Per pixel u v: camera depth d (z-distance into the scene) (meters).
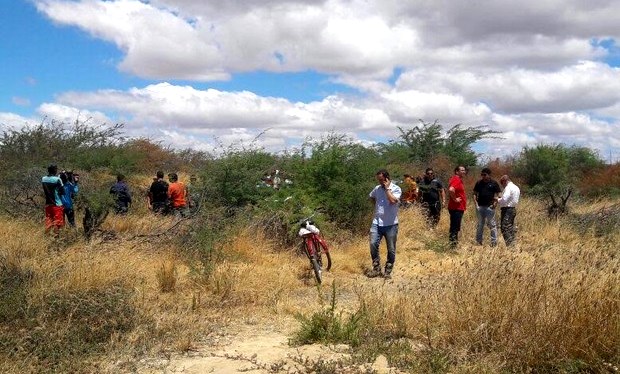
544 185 21.38
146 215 13.58
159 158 24.38
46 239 9.71
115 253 8.84
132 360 5.77
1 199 13.48
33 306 6.63
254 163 13.67
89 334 6.27
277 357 5.63
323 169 12.99
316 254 9.55
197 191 13.57
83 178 17.73
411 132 24.66
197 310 7.39
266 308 7.59
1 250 8.31
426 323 5.70
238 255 10.12
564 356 4.98
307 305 7.86
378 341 5.70
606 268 5.66
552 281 5.55
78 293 6.95
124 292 7.18
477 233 12.86
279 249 11.20
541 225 14.46
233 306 7.69
